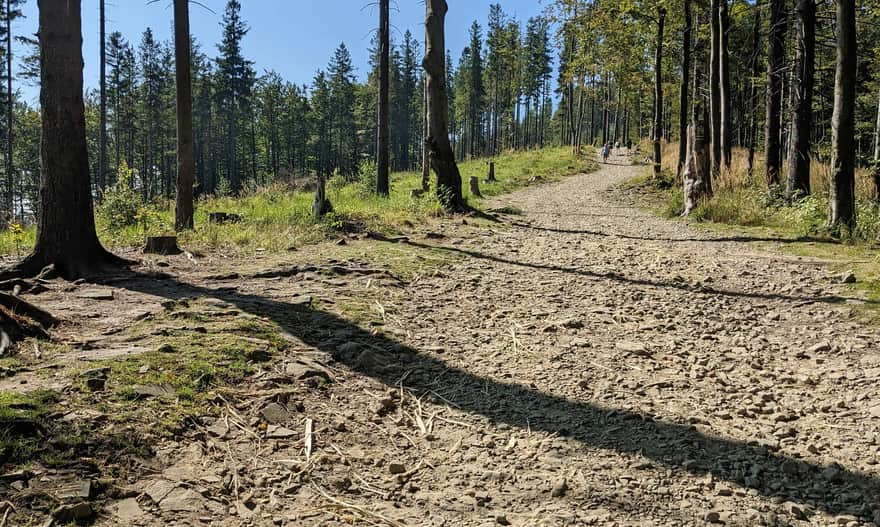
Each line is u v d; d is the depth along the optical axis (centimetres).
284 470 295
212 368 377
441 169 1426
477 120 9425
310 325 506
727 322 591
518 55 7019
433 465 316
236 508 259
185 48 1052
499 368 461
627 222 1398
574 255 935
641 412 388
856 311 587
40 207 645
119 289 589
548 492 292
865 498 287
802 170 1314
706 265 845
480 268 819
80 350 391
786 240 1000
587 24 2541
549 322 582
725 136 1939
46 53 636
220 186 3025
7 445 257
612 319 598
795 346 517
